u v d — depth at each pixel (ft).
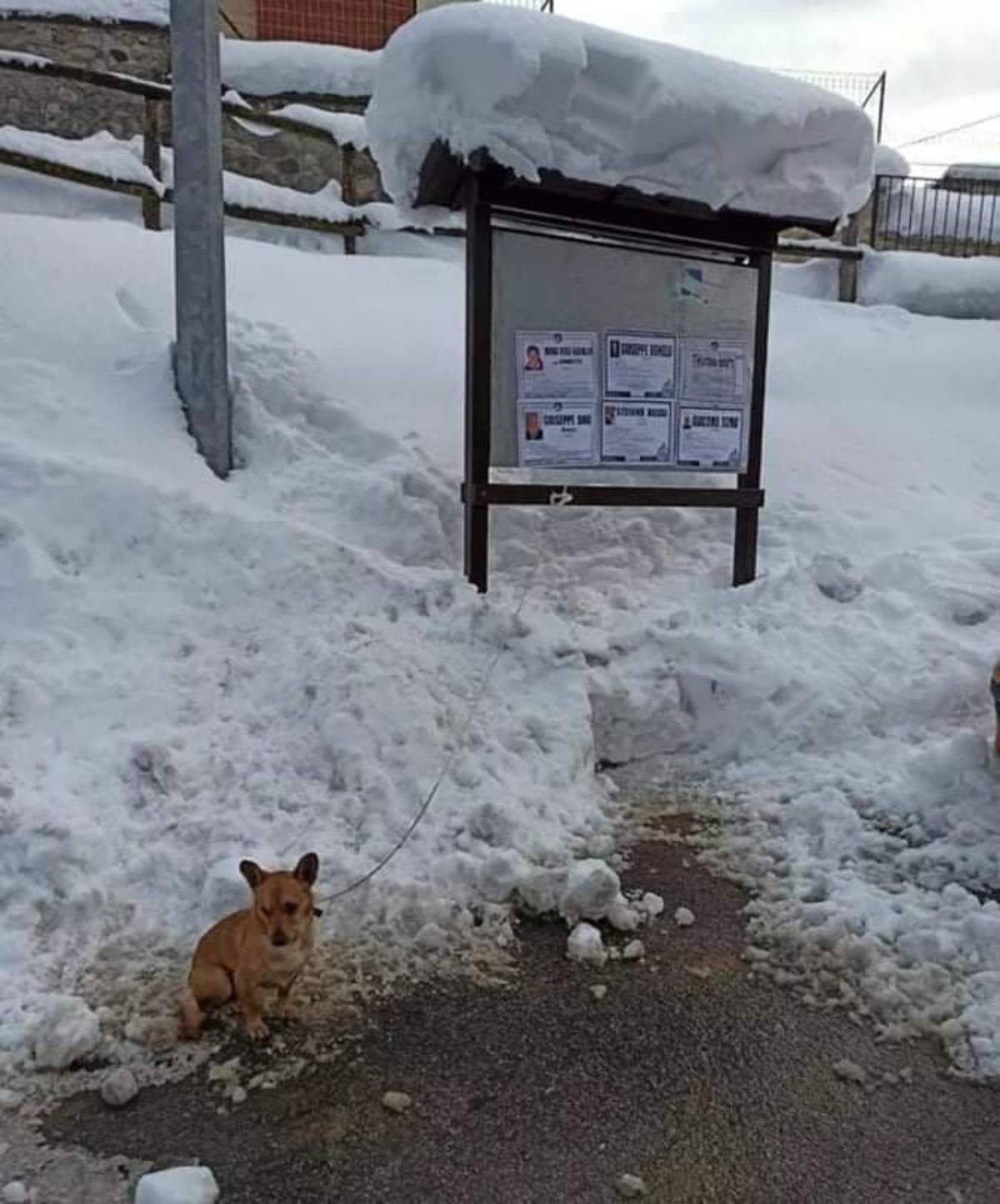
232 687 13.79
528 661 15.16
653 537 19.54
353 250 32.19
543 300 16.40
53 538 15.05
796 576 17.94
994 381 28.35
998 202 40.68
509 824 12.06
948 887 11.40
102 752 12.26
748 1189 7.50
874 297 34.76
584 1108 8.30
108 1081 8.30
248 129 33.60
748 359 17.85
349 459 18.78
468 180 16.11
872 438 24.56
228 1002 9.33
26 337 18.70
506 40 14.43
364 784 12.41
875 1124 8.18
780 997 9.82
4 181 28.53
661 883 11.85
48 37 35.68
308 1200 7.35
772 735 15.12
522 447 16.49
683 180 16.05
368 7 47.62
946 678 15.60
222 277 17.88
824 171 17.08
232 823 11.62
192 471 17.31
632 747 15.19
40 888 10.34
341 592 15.46
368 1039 9.07
